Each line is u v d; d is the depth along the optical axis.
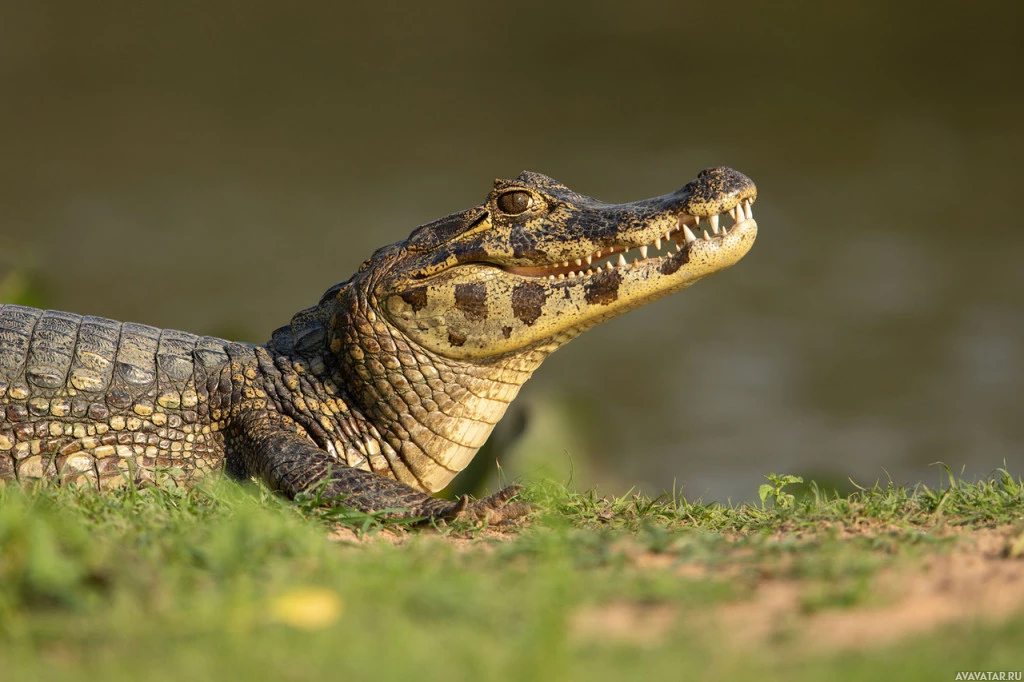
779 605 6.89
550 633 5.79
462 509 10.09
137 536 8.08
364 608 6.48
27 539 6.98
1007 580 7.18
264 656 5.83
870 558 7.74
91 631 6.23
